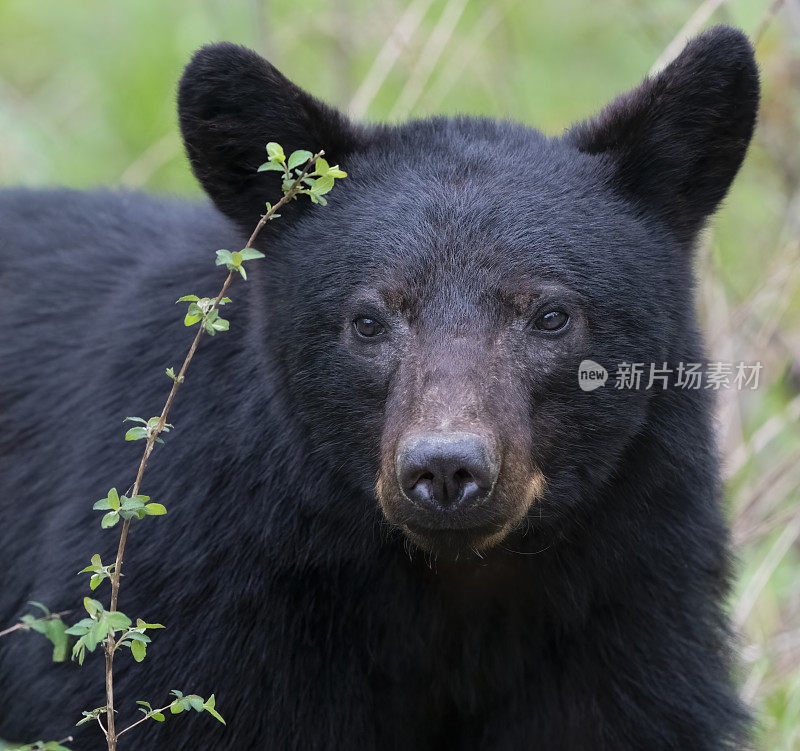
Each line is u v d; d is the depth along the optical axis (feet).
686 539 30.63
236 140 30.55
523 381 27.96
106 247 35.88
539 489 28.40
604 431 28.84
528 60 62.95
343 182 30.19
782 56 46.60
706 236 34.96
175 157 54.49
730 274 47.88
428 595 31.01
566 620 30.99
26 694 32.45
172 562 29.96
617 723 31.60
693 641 31.58
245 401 30.17
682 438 29.78
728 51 29.78
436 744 33.27
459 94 55.98
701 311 42.42
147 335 31.78
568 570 30.48
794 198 47.09
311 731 30.91
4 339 35.65
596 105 55.36
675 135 30.17
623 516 29.99
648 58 61.41
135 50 61.87
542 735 32.19
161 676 29.81
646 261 29.40
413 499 26.03
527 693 32.14
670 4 49.75
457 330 27.71
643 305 28.96
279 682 30.42
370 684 31.71
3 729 34.09
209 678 29.89
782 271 42.70
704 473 30.55
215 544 29.99
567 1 66.59
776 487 41.27
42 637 31.40
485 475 25.67
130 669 29.84
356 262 28.73
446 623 31.40
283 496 29.86
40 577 32.09
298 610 30.45
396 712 32.19
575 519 29.84
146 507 26.09
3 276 36.83
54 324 34.99
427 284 28.12
